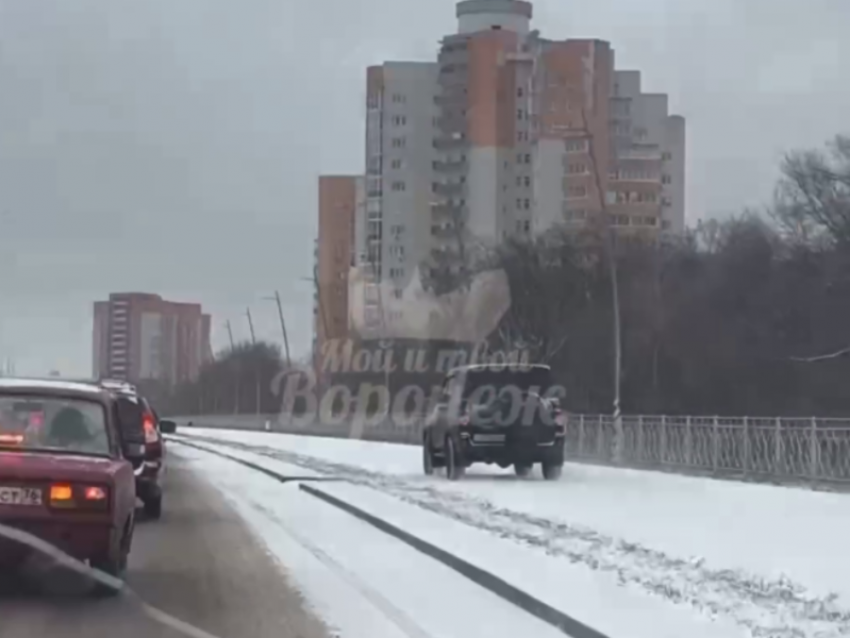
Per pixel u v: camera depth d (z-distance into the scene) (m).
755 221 59.72
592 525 17.08
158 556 15.32
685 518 17.97
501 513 19.03
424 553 15.48
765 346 54.16
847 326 52.19
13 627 9.99
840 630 9.10
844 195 54.53
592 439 36.69
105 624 10.20
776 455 26.73
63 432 11.83
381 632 10.00
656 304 58.25
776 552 13.84
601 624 9.44
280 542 17.02
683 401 54.88
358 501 22.45
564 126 75.94
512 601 11.51
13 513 10.68
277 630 10.08
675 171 78.50
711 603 10.34
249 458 42.53
